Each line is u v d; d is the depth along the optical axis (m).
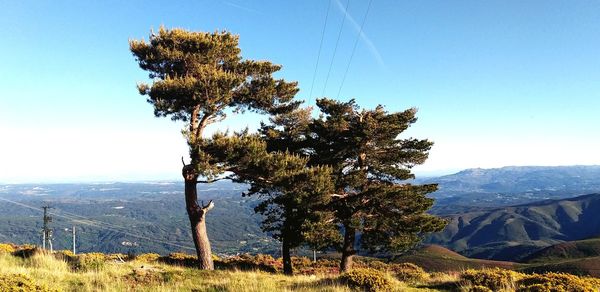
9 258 15.27
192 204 18.33
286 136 26.08
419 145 23.78
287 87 20.20
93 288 11.06
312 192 19.69
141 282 12.88
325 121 23.80
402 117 23.78
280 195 21.02
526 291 10.64
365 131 22.02
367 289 12.19
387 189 22.41
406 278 16.94
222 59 19.59
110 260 17.25
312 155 24.16
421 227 22.27
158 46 18.00
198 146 16.05
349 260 23.56
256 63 19.62
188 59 18.52
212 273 15.35
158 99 16.81
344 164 24.00
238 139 16.62
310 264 29.83
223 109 19.23
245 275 14.95
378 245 23.23
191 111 18.19
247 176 18.28
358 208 23.25
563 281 11.20
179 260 21.52
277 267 26.14
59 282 11.45
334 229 22.00
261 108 20.66
